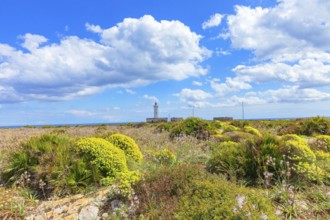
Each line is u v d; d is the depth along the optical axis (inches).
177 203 135.9
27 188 202.7
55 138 251.8
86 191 191.3
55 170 199.8
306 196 163.2
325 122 496.4
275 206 146.8
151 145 376.8
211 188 138.3
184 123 495.2
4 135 590.2
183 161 256.5
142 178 170.9
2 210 167.8
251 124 738.2
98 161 208.5
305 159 207.3
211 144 341.4
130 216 141.4
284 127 573.0
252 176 207.6
